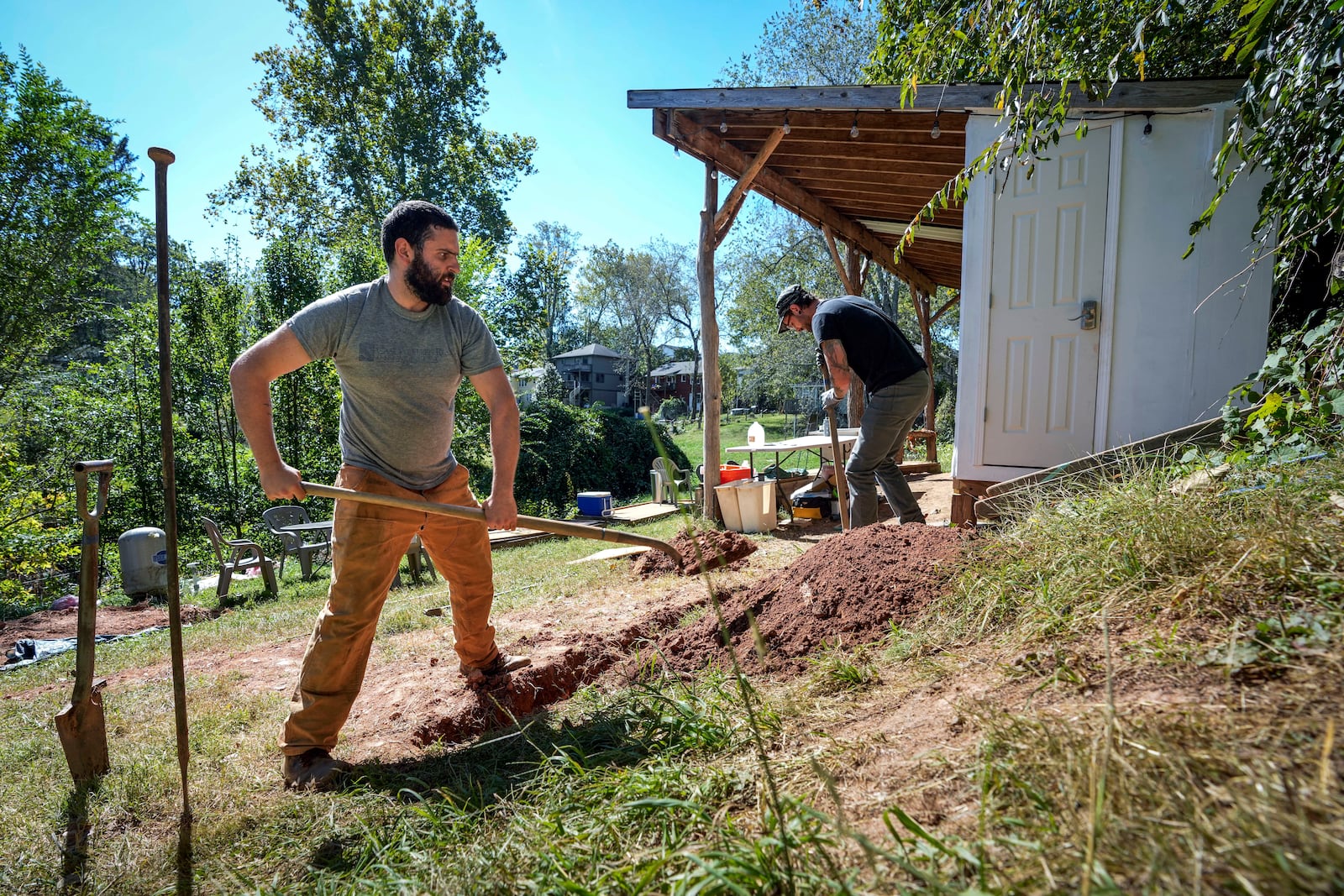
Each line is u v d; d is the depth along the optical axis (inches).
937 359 1027.3
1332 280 120.4
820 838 52.6
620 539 110.7
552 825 68.7
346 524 103.5
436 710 119.8
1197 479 106.4
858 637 108.3
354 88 1103.6
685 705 91.0
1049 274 200.8
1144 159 188.2
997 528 135.6
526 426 799.1
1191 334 185.9
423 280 101.3
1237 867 37.1
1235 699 53.6
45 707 148.7
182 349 587.5
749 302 1050.1
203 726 124.3
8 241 583.8
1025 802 49.6
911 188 331.9
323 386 621.3
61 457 555.2
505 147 1191.6
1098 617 78.0
